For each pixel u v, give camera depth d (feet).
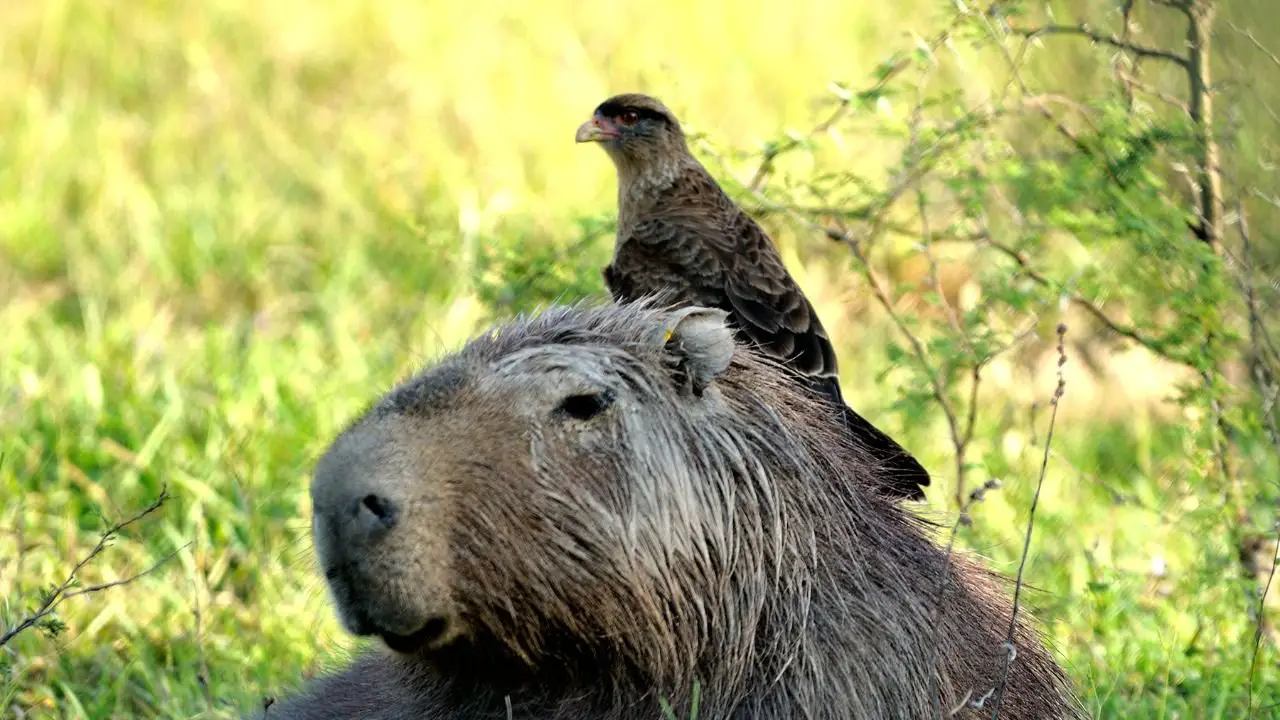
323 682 41.96
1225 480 55.57
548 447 33.88
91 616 53.93
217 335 76.07
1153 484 65.82
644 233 58.80
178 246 88.43
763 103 105.40
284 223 92.48
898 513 39.68
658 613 34.76
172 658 52.39
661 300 43.37
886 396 70.64
